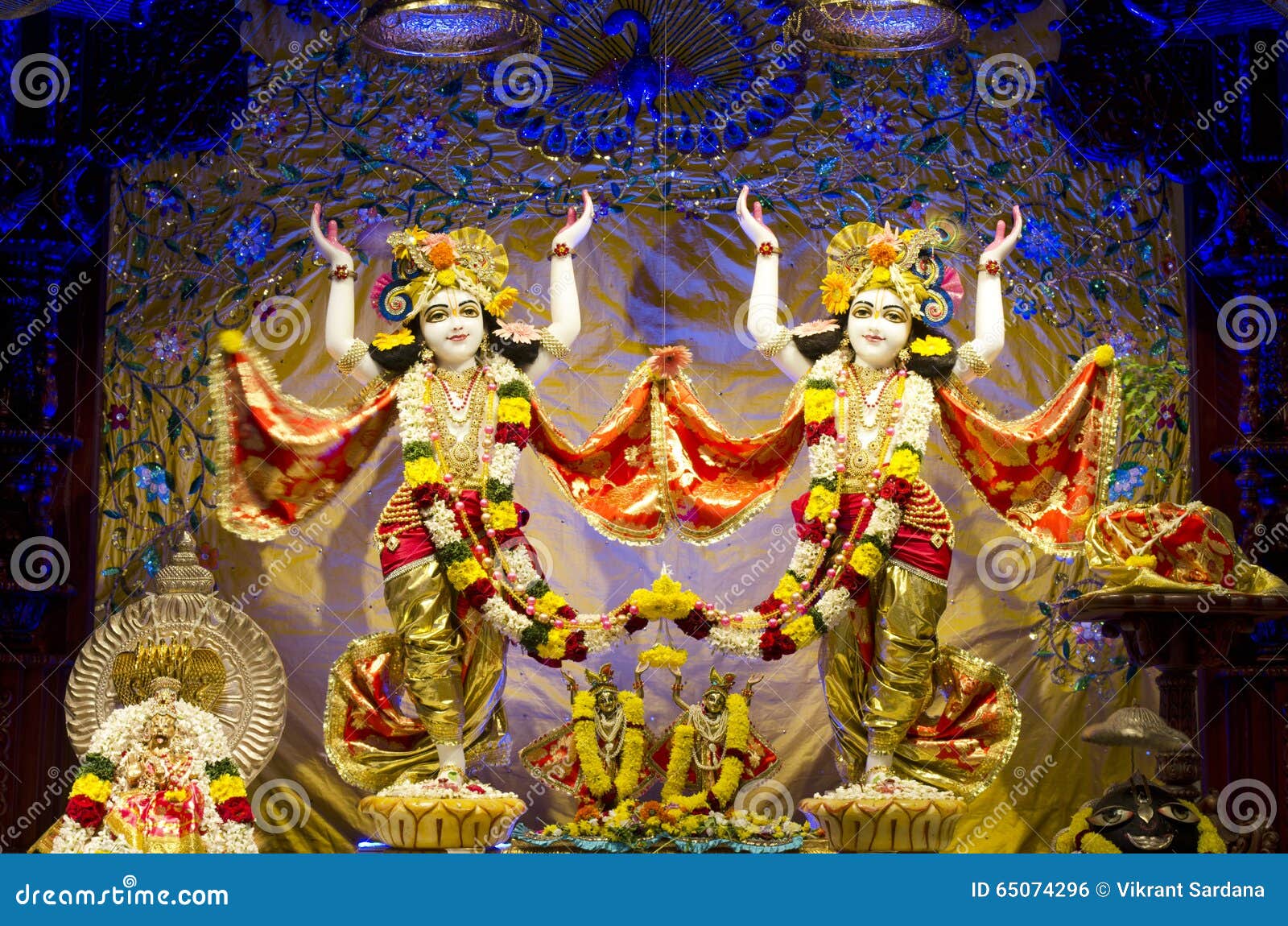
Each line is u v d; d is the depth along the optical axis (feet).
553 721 25.26
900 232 25.95
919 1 25.63
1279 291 25.85
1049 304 26.30
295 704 25.07
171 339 25.66
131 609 22.56
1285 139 26.08
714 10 26.68
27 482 24.63
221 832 20.43
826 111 26.76
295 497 23.17
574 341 25.53
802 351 23.79
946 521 22.74
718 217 26.68
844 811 21.56
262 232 26.05
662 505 23.47
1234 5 26.22
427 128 26.53
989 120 26.71
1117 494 25.64
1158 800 21.20
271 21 26.35
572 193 26.61
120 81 25.77
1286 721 24.71
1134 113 26.30
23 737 24.11
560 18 26.63
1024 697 25.52
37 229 25.05
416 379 23.04
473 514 22.54
